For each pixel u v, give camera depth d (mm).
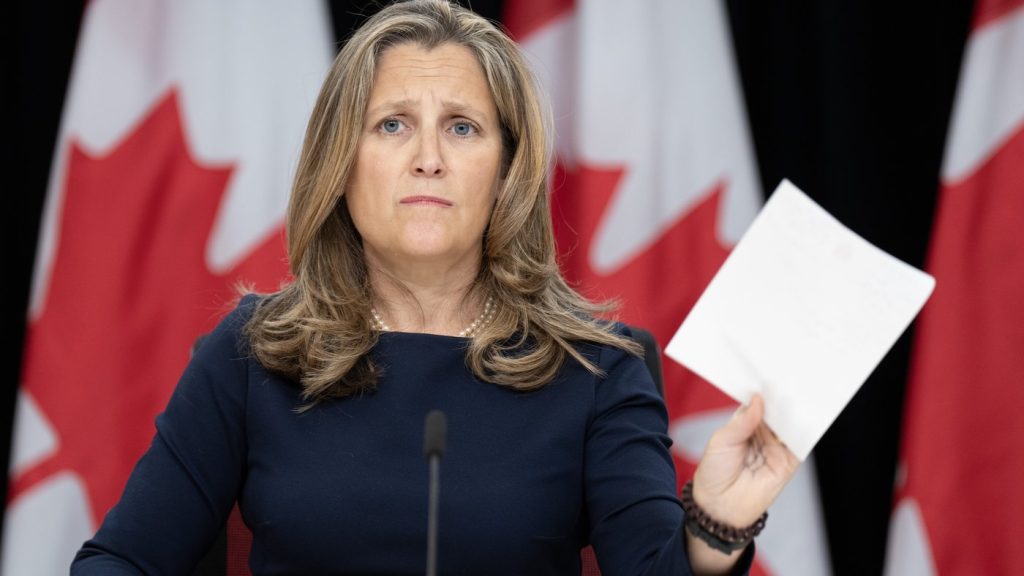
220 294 11828
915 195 12445
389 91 7164
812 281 5609
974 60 11703
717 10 12172
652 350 8172
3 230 12578
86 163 11789
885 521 12484
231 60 12086
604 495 6777
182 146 11945
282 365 7109
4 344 12547
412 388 7062
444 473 6781
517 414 7047
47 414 11562
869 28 12406
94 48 11914
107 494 11570
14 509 11523
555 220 12336
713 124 12102
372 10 12273
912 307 5445
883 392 12523
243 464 7211
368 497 6699
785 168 12664
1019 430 11297
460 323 7512
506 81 7340
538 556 6742
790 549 11680
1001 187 11516
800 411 5520
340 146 7164
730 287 5715
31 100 12516
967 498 11391
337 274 7422
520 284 7434
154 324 11781
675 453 11797
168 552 6812
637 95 12062
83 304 11656
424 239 7008
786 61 12656
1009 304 11398
